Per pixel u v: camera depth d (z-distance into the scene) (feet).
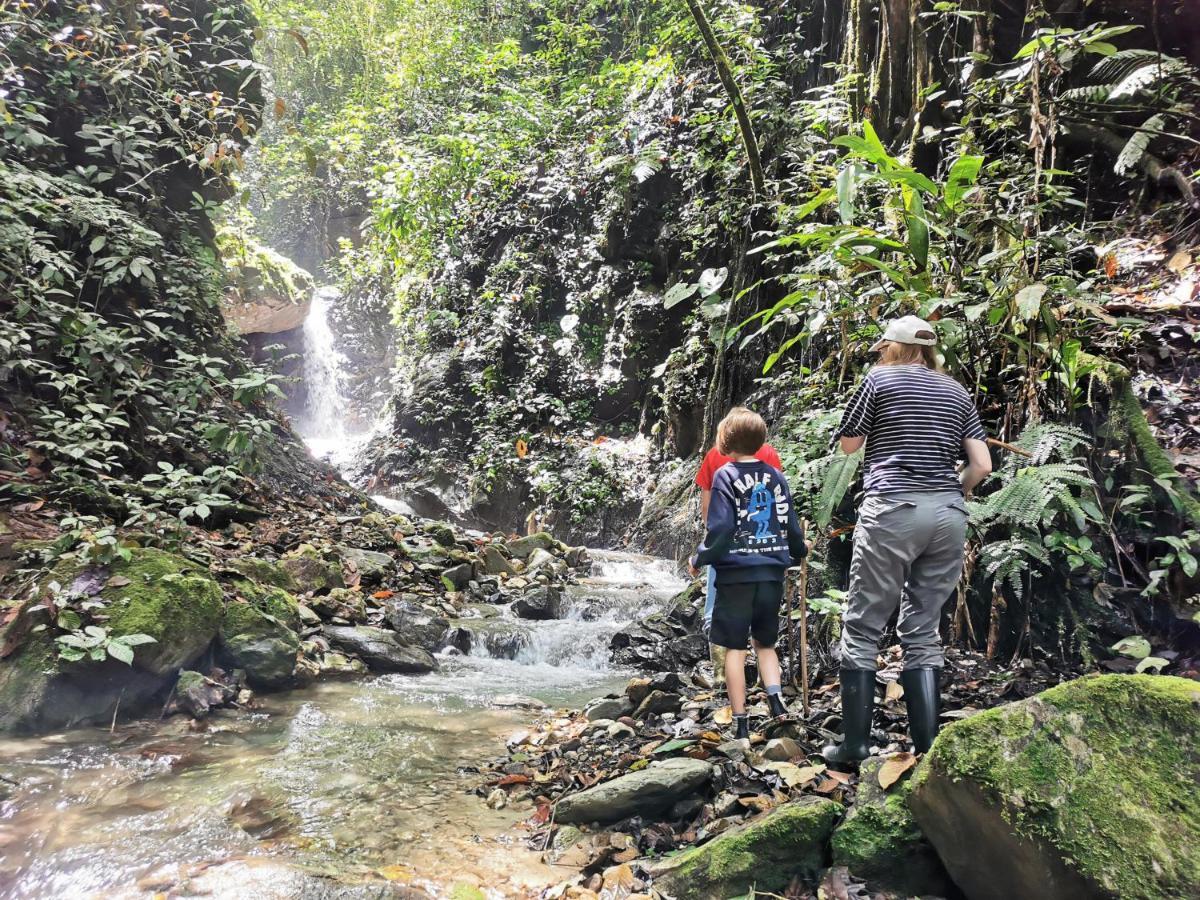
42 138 18.39
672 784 8.53
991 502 11.87
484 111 44.09
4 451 15.39
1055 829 5.88
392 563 20.21
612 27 44.93
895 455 8.79
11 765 9.32
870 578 8.89
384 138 50.49
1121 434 12.87
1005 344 13.82
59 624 10.98
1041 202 15.17
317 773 9.84
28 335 16.12
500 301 41.39
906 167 12.56
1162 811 5.73
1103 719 6.26
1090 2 20.11
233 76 25.82
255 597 14.06
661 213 34.53
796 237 13.67
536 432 38.01
